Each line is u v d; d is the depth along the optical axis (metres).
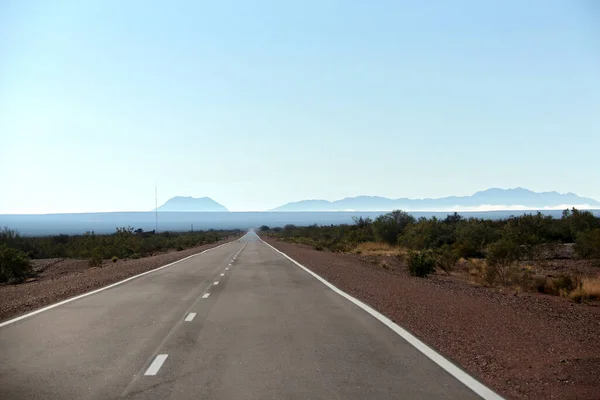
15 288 21.62
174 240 91.81
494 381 6.77
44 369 7.37
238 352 8.38
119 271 27.75
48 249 63.81
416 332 10.02
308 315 12.11
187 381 6.76
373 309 13.04
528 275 23.00
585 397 6.10
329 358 7.96
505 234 38.84
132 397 6.12
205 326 10.72
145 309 13.21
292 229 164.00
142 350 8.54
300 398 6.05
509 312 12.67
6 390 6.39
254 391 6.32
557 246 42.69
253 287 18.38
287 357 8.03
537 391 6.32
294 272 25.06
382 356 8.09
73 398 6.09
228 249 54.81
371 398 6.05
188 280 21.31
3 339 9.48
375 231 60.19
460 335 9.75
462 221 61.00
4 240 61.06
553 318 12.20
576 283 20.62
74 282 21.94
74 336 9.73
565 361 7.77
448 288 18.97
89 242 62.31
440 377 6.93
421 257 26.61
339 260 35.12
